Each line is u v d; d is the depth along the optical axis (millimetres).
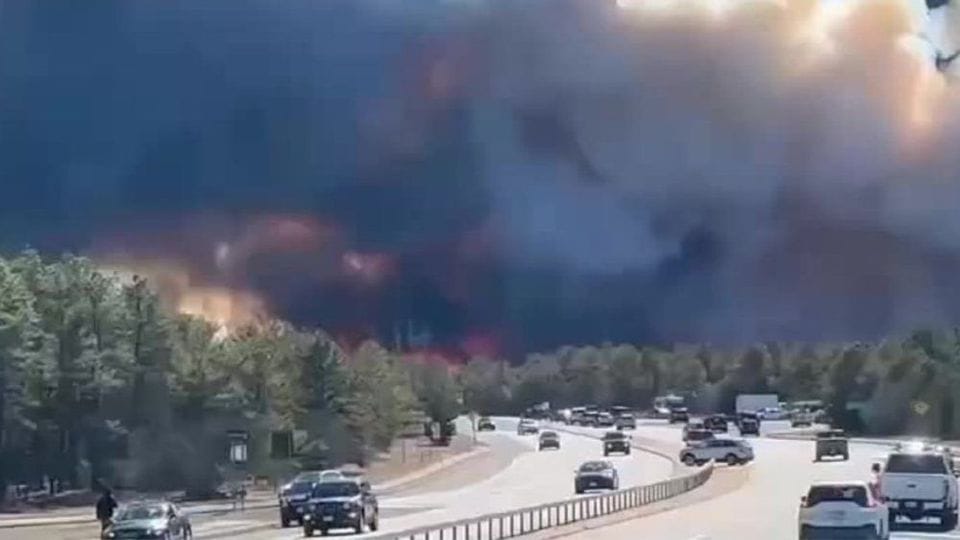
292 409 156500
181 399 135500
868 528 61344
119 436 130750
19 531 95188
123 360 132125
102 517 78625
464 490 145875
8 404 125062
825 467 151250
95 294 133875
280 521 99938
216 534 89375
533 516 84688
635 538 71750
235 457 134125
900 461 77125
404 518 103750
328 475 100188
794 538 70125
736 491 116562
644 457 197750
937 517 76625
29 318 127375
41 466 127062
